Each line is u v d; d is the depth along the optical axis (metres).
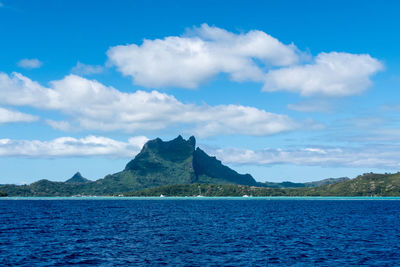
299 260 58.25
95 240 80.94
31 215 172.25
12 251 65.19
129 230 103.56
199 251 66.56
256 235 91.12
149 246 72.50
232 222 133.38
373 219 148.25
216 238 85.19
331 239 83.00
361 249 68.50
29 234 91.44
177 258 59.94
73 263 55.78
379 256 61.53
